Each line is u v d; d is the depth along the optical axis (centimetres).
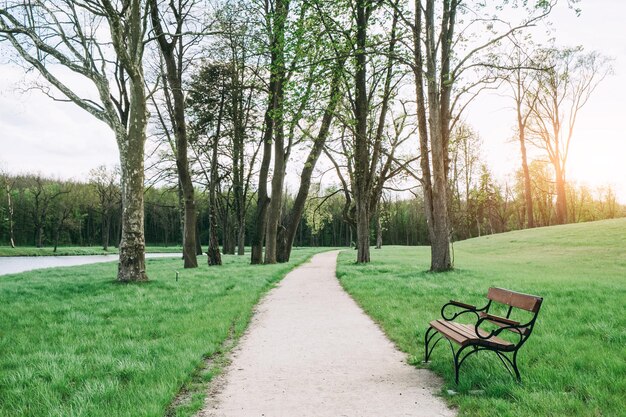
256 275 1819
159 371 541
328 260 3528
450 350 633
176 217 8925
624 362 525
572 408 403
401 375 545
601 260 2547
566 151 5325
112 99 1898
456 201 4350
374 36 1833
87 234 9669
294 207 3042
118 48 1508
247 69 3203
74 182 8175
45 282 1667
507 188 7312
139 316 941
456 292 1155
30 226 8431
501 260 2902
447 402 447
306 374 555
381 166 2677
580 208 8194
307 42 1800
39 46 1552
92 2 1511
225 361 626
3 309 1020
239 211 4550
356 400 458
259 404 452
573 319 800
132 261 1552
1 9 1548
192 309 1023
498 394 454
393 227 9825
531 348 616
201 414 427
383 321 884
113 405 438
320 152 2855
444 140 1900
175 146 2578
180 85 2791
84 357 614
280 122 1950
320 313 1012
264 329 848
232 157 3603
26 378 521
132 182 1583
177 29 2322
